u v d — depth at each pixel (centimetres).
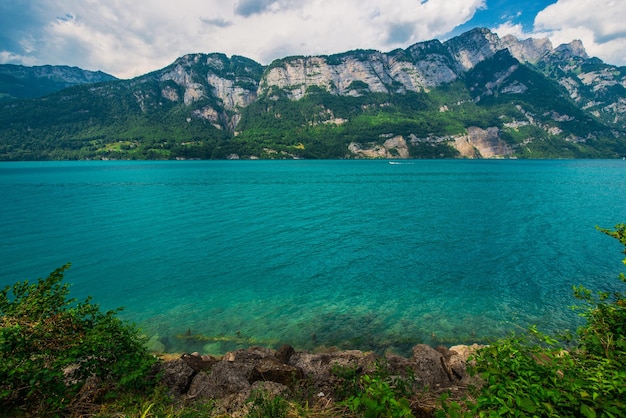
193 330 1565
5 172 13438
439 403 642
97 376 699
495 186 8219
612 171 13562
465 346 1259
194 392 768
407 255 2697
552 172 13200
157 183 9025
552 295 1920
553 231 3497
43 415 569
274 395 699
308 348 1413
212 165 19875
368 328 1576
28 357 599
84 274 2294
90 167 17612
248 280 2188
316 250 2850
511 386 407
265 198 6178
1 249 2870
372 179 10369
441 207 5119
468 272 2305
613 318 625
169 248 2914
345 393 721
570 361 476
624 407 366
